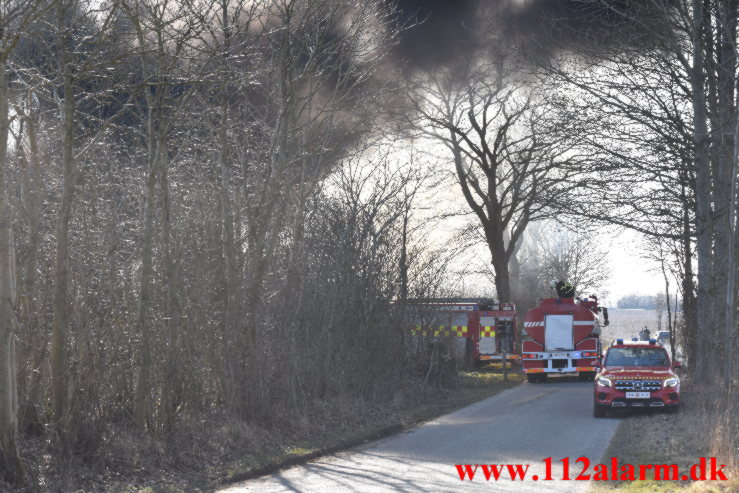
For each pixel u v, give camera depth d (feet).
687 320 102.37
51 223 42.55
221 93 49.65
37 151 40.24
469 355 123.44
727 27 76.13
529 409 69.77
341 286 63.87
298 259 57.16
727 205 81.30
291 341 54.65
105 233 42.09
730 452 38.22
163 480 37.06
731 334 71.26
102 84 44.68
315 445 47.50
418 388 79.00
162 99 42.39
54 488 33.24
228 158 50.90
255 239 51.98
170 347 42.91
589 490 34.88
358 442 50.93
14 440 32.42
